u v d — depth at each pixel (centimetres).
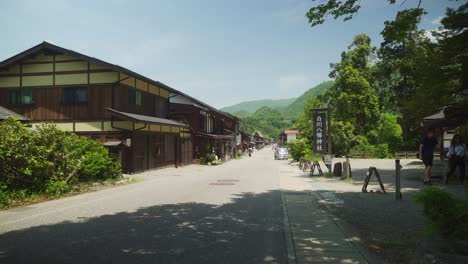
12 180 1095
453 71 959
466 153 1316
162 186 1466
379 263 486
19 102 2152
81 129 2073
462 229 471
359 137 4469
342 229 684
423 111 1197
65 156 1262
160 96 2778
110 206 963
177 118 3338
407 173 1880
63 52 2009
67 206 962
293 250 550
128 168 2064
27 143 1130
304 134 3897
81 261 504
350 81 4528
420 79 1111
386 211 858
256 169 2595
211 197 1141
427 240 513
